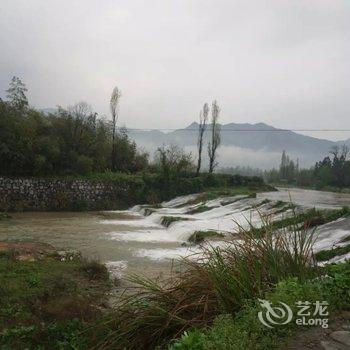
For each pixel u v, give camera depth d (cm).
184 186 4175
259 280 548
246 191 4284
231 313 515
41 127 3806
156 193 4025
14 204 3353
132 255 1730
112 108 4591
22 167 3503
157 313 554
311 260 641
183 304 554
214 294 547
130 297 621
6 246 1602
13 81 3888
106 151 4406
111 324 618
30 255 1463
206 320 519
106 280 1274
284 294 496
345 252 1439
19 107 3853
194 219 2573
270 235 613
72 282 1170
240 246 611
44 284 1103
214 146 5044
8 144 3441
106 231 2378
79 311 933
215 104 5066
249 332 452
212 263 600
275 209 2516
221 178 4647
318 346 434
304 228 693
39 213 3306
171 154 4294
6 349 726
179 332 516
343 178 7156
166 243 2019
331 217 1986
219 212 2841
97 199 3747
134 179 4006
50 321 880
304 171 8775
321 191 6719
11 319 856
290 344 439
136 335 550
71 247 1878
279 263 588
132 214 3372
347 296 535
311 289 526
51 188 3547
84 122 4159
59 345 761
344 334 458
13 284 1065
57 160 3759
